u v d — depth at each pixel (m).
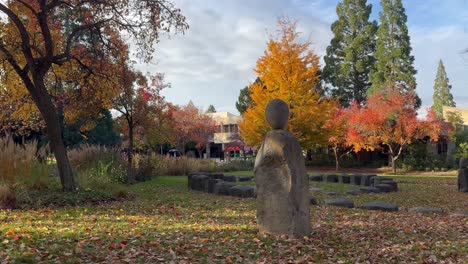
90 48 14.40
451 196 14.43
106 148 18.56
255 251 6.00
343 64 44.03
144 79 19.73
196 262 5.41
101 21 13.28
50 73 16.41
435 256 6.02
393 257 5.99
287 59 19.30
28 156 11.71
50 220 8.06
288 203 6.74
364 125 30.95
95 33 14.29
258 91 19.92
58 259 5.20
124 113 19.66
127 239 6.48
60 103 17.88
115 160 17.78
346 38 44.78
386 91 33.28
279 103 6.96
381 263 5.70
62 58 12.89
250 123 19.88
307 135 19.47
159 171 23.66
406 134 31.25
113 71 15.12
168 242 6.39
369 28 44.09
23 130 24.17
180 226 7.76
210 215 9.35
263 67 19.86
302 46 19.53
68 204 10.34
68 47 12.57
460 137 35.06
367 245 6.67
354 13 44.66
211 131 52.84
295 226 6.74
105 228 7.38
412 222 8.87
